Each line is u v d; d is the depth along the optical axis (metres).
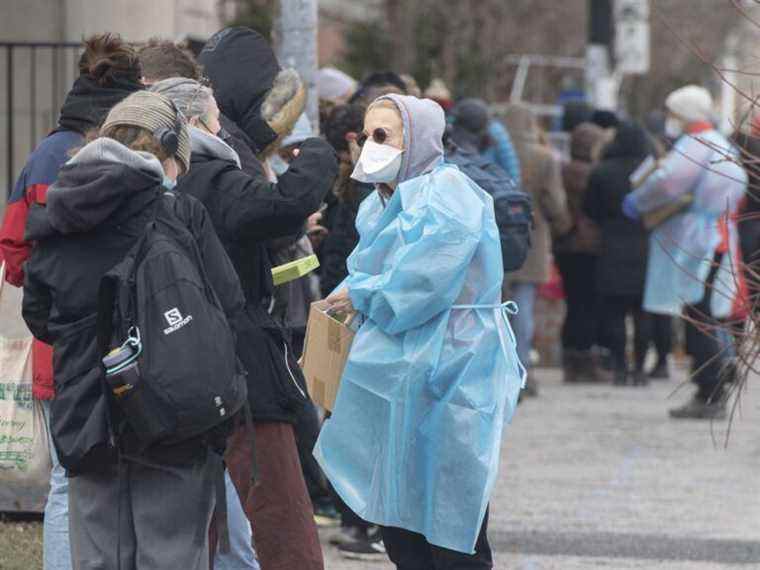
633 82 81.38
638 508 24.95
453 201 15.34
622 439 31.70
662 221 34.34
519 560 21.33
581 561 21.33
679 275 34.06
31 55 30.62
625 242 38.75
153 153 13.94
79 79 17.17
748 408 35.50
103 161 13.46
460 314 15.54
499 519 24.05
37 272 13.84
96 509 13.73
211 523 14.77
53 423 13.71
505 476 27.62
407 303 15.22
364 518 15.61
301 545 16.27
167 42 17.03
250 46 17.64
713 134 33.81
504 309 16.00
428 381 15.44
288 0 24.52
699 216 33.97
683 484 27.02
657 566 21.08
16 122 32.69
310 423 21.25
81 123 17.08
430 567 16.36
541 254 36.12
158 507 13.59
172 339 13.19
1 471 18.91
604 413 35.34
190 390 13.12
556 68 72.56
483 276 15.59
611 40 59.25
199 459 13.71
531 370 37.97
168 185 14.02
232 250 15.73
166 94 15.79
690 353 34.28
